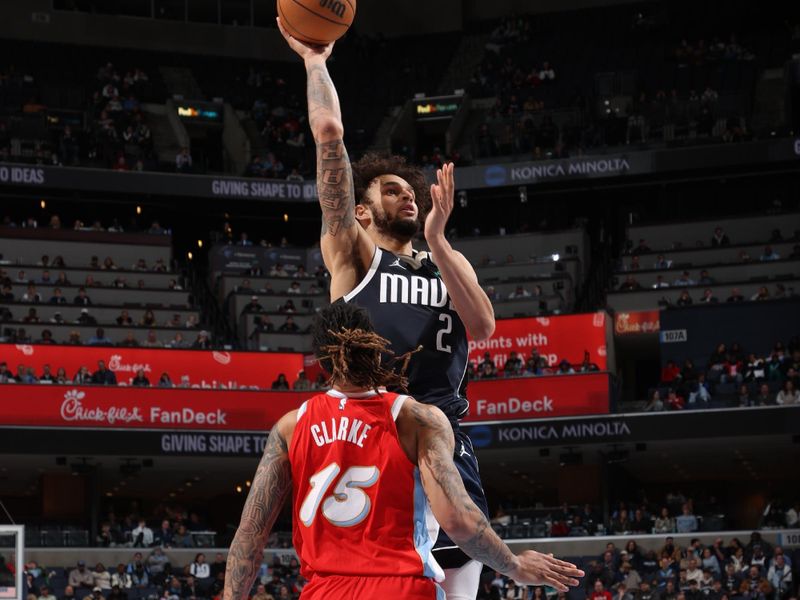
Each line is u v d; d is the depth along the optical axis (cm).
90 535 2934
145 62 4381
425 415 379
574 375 2956
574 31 4431
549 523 2834
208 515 3638
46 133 3878
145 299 3462
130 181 3734
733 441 2969
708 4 4356
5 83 4009
